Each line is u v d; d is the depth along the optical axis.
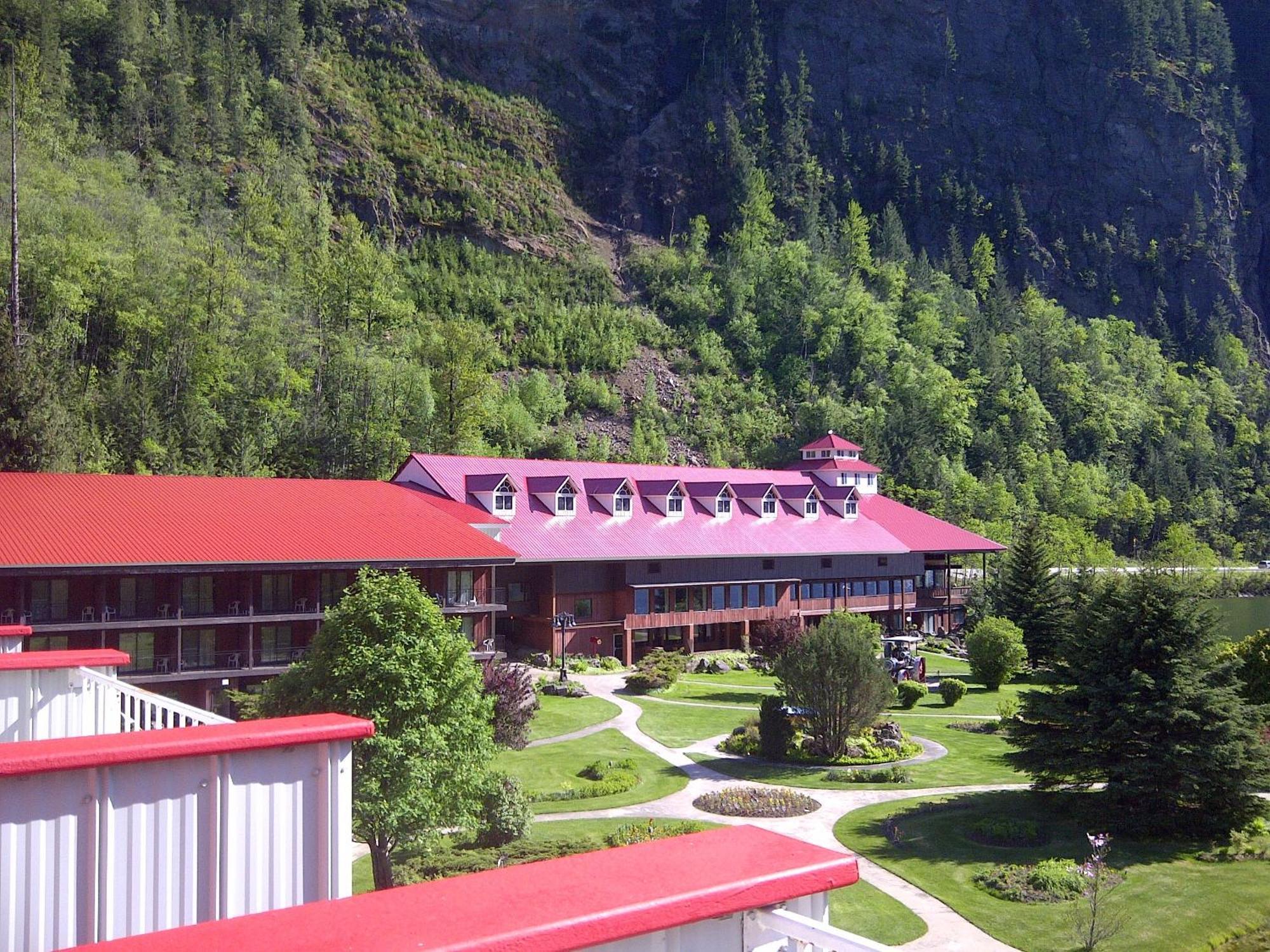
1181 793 30.41
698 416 147.12
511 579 63.78
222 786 7.92
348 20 190.25
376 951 4.40
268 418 82.81
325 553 47.47
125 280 79.69
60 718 12.32
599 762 38.62
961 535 86.44
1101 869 24.73
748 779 38.59
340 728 8.34
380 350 97.12
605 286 174.25
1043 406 175.75
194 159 132.88
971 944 23.45
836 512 81.88
